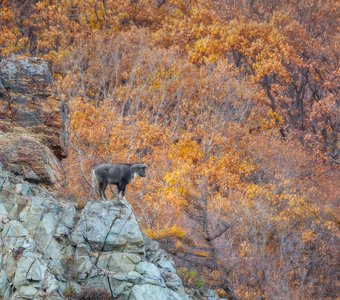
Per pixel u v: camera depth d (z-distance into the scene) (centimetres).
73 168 5747
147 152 7838
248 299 5569
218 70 9562
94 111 7288
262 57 10150
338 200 7969
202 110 8981
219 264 5456
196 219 5712
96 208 4128
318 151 8856
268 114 9819
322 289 6347
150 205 6112
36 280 3709
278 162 8219
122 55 9656
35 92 4950
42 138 4750
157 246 4394
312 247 6638
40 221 3975
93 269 3934
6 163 4312
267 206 6788
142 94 8756
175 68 9375
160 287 3969
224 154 8069
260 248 6200
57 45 10456
